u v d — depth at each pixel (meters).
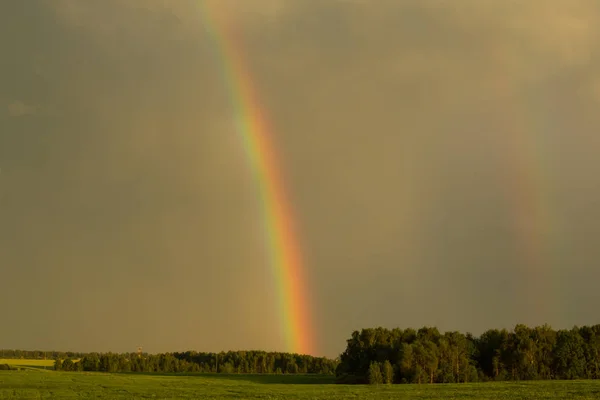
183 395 87.75
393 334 144.38
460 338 141.75
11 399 80.38
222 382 128.88
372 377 122.38
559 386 102.81
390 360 133.75
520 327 141.50
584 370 136.75
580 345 138.00
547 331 140.12
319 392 94.25
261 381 136.12
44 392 91.94
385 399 79.19
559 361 136.00
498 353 136.62
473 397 81.19
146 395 87.44
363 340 142.12
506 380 133.25
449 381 128.25
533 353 136.25
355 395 87.12
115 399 80.06
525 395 83.56
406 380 124.62
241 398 81.44
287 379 148.38
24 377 128.38
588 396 80.44
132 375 151.62
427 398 80.31
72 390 96.62
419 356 127.06
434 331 143.62
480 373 134.62
